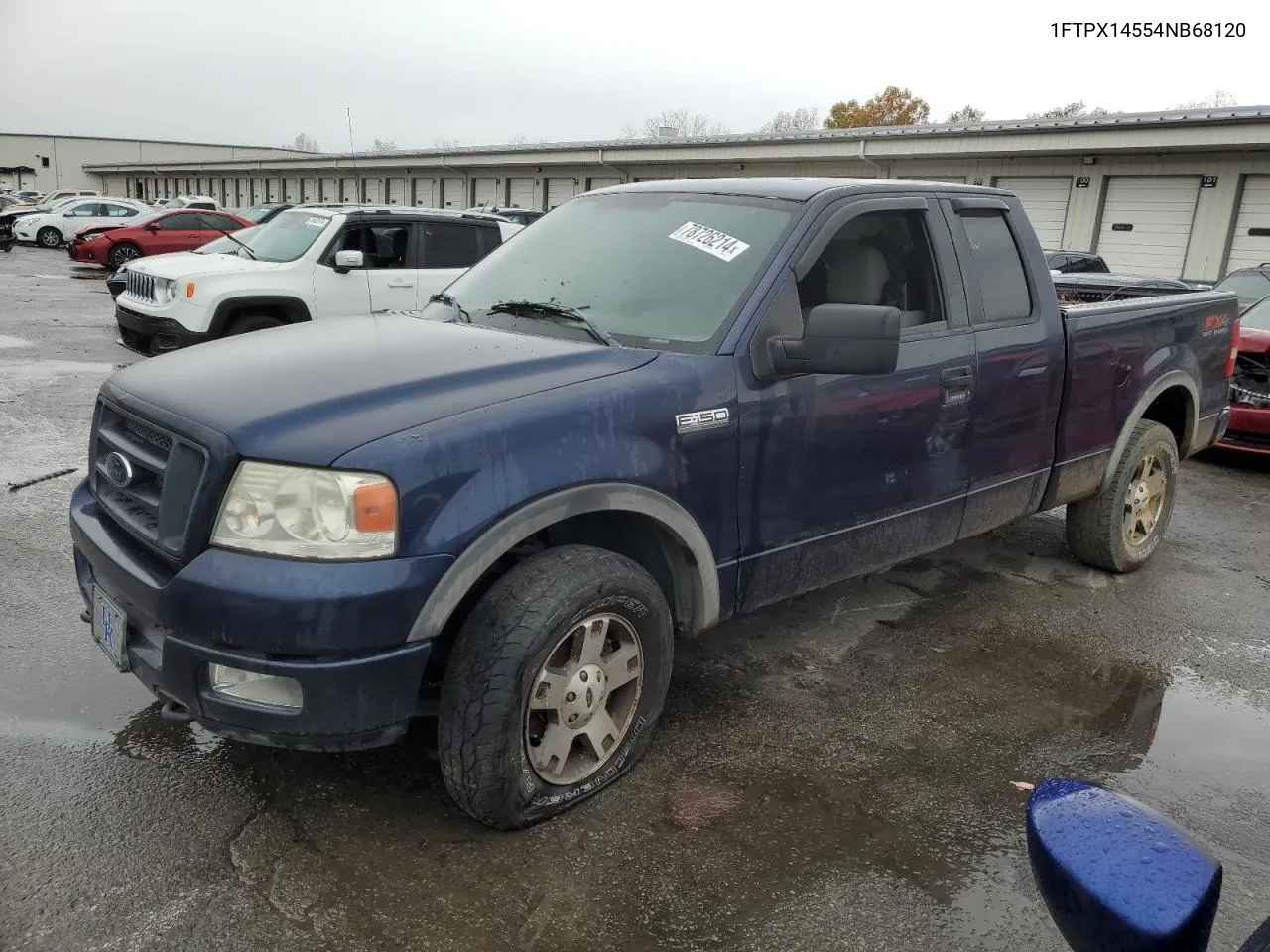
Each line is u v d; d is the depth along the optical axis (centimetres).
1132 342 473
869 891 262
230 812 282
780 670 391
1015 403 410
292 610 229
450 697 259
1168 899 110
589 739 289
